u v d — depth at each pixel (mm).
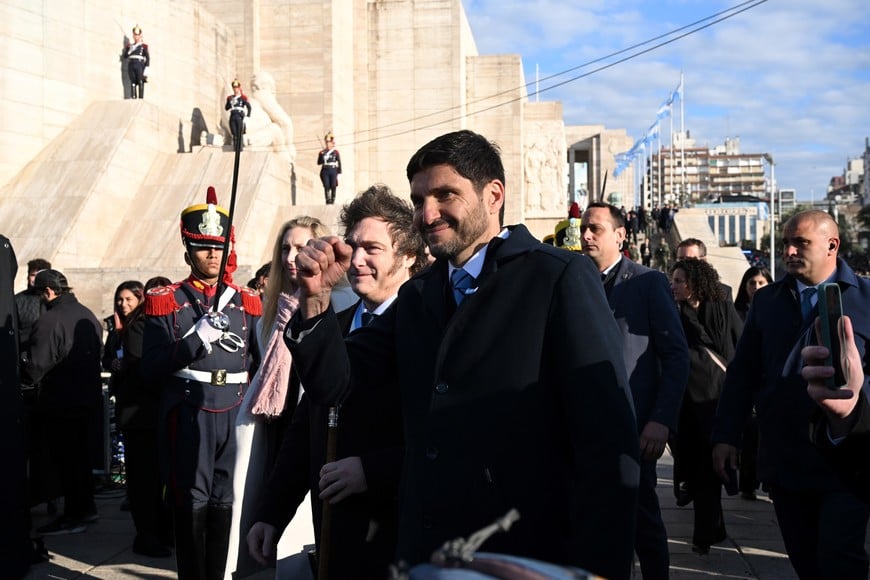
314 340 2707
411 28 32438
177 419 4766
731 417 4773
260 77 24953
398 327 2883
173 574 6047
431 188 2658
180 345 4648
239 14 30203
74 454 7270
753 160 192875
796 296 4496
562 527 2480
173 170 19875
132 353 6418
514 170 34562
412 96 32438
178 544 4676
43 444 7480
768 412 4422
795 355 4336
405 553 2531
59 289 7250
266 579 4141
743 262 26344
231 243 5129
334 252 2744
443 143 2672
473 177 2650
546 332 2520
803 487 4207
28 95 19734
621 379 2465
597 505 2340
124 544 6840
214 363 4793
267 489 3734
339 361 2744
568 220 6324
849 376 2852
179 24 26531
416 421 2684
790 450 4281
